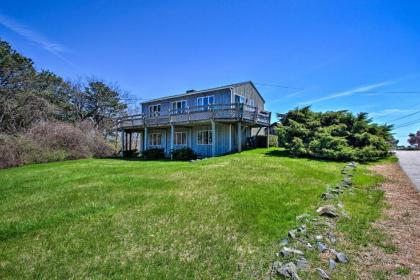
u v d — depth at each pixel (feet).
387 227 14.79
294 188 23.15
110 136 126.21
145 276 10.05
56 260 11.46
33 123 84.23
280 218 16.07
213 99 68.33
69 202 21.08
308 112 58.03
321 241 12.84
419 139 127.03
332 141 46.70
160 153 72.38
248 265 10.84
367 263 10.91
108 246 12.69
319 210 17.08
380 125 56.65
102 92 123.95
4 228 15.51
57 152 68.23
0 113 84.48
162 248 12.42
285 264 10.64
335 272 10.18
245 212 17.08
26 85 94.68
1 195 25.39
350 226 14.79
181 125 68.33
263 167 34.96
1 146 58.54
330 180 27.89
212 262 11.06
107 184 27.84
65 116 111.45
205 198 20.61
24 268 10.82
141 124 74.95
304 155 50.55
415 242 12.85
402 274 10.05
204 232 14.14
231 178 28.07
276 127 57.93
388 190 23.86
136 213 17.48
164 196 21.68
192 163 45.73
